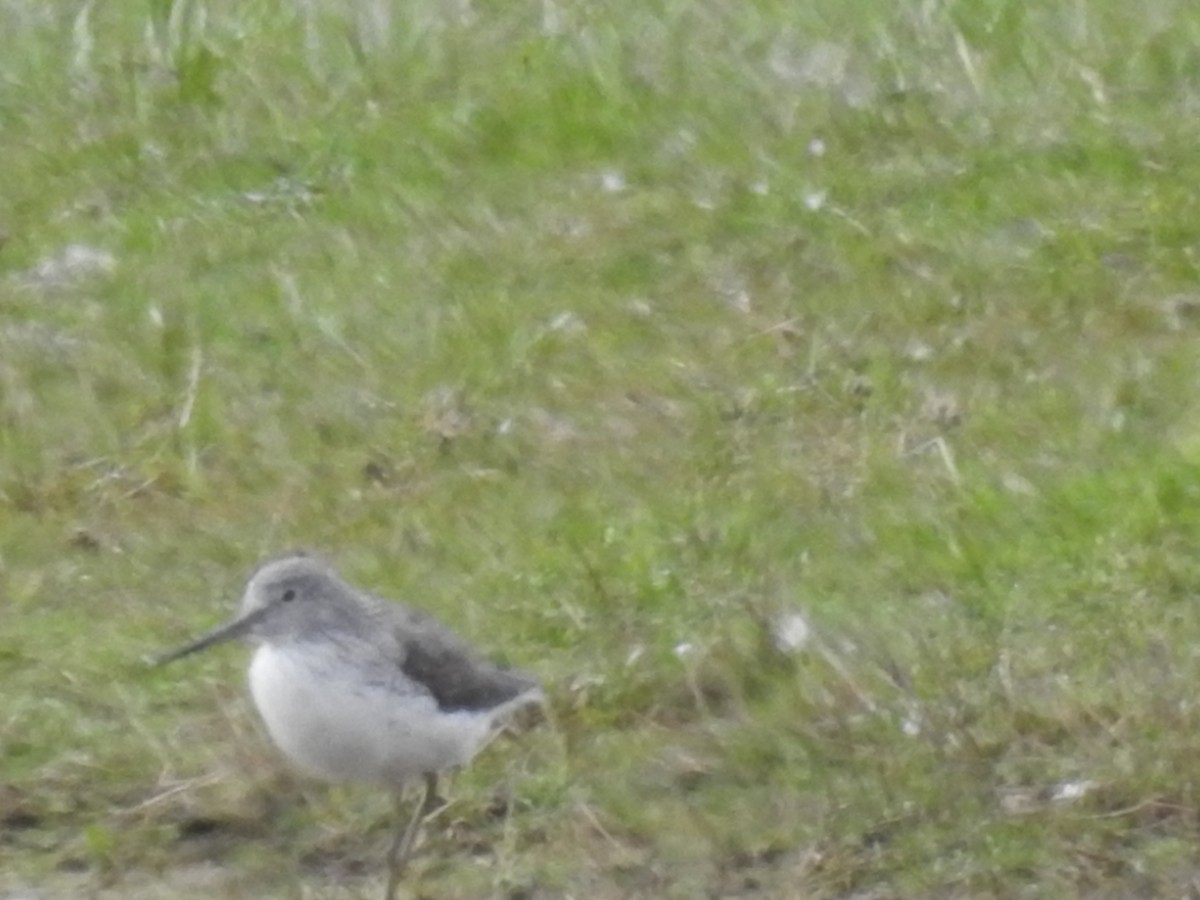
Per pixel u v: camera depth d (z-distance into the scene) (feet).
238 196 59.88
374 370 52.90
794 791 40.57
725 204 58.65
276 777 41.06
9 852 40.11
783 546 46.42
